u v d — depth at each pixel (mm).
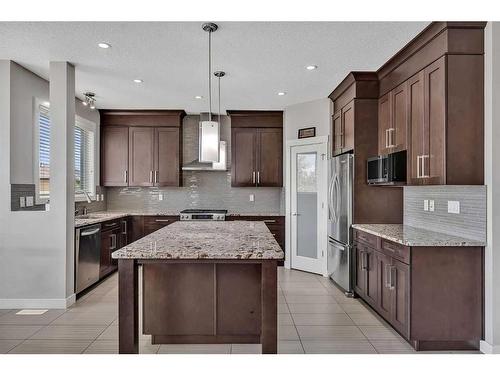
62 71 3611
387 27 2840
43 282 3645
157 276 2709
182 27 2854
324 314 3541
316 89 4602
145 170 5891
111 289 4332
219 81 4242
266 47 3229
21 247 3631
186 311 2711
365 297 3717
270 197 6277
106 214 5379
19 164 3770
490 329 2621
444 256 2711
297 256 5441
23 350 2719
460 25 2672
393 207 4113
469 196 2848
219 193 6293
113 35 3000
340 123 4617
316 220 5164
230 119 6086
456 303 2707
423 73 3037
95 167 5715
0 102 3574
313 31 2914
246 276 2721
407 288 2734
